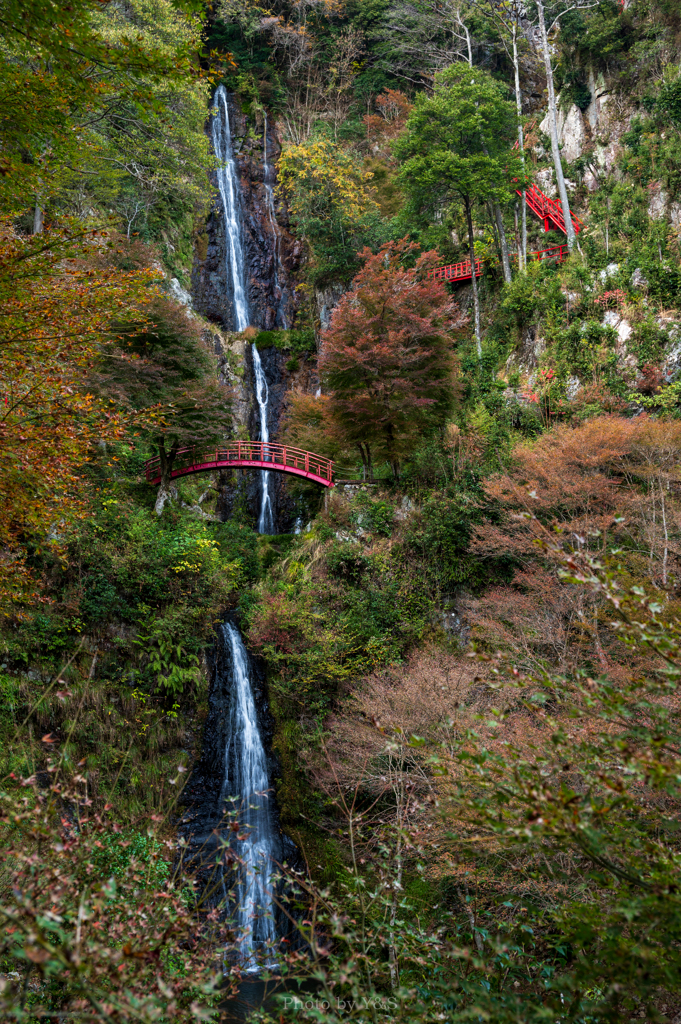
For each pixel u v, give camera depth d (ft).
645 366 75.61
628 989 8.98
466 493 63.93
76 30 17.35
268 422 109.91
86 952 8.56
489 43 129.59
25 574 31.45
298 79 142.00
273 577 70.74
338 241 117.91
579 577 10.66
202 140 79.25
